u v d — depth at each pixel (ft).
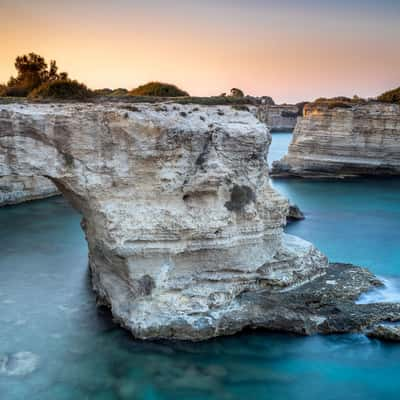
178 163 68.28
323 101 275.80
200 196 70.59
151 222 67.97
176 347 66.44
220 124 71.56
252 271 73.87
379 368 63.36
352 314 72.79
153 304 68.44
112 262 71.67
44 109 67.41
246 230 73.36
